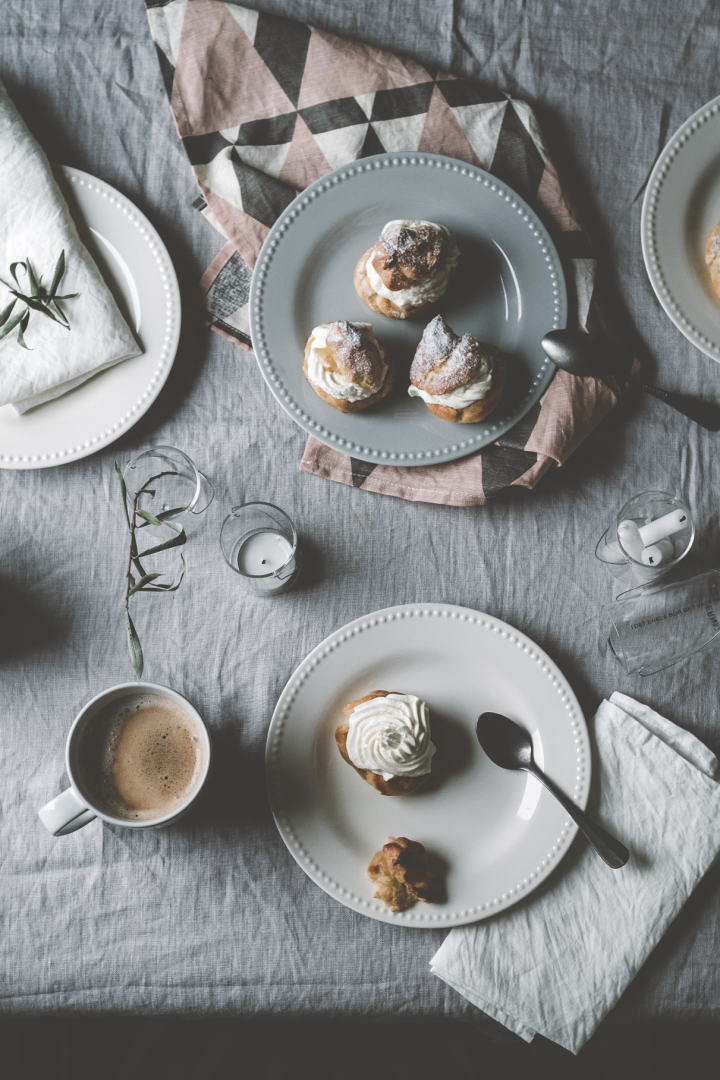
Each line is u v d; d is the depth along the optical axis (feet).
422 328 2.96
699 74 3.00
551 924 2.86
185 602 2.97
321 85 2.96
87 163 2.99
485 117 2.96
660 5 3.00
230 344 2.99
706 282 2.96
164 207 2.99
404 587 2.98
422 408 2.94
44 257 2.87
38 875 2.91
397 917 2.82
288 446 2.99
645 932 2.85
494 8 3.00
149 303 2.93
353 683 2.91
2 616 2.97
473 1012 2.88
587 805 2.89
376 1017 2.88
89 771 2.83
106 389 2.93
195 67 2.94
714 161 2.94
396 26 3.01
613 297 2.99
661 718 2.92
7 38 2.99
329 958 2.88
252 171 2.95
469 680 2.92
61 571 2.97
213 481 2.98
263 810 2.93
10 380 2.86
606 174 3.00
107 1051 3.71
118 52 2.99
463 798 2.90
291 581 2.96
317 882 2.84
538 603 2.97
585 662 2.96
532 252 2.93
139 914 2.90
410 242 2.81
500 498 2.99
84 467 2.98
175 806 2.83
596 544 2.98
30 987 2.88
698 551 2.98
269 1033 3.75
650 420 2.99
